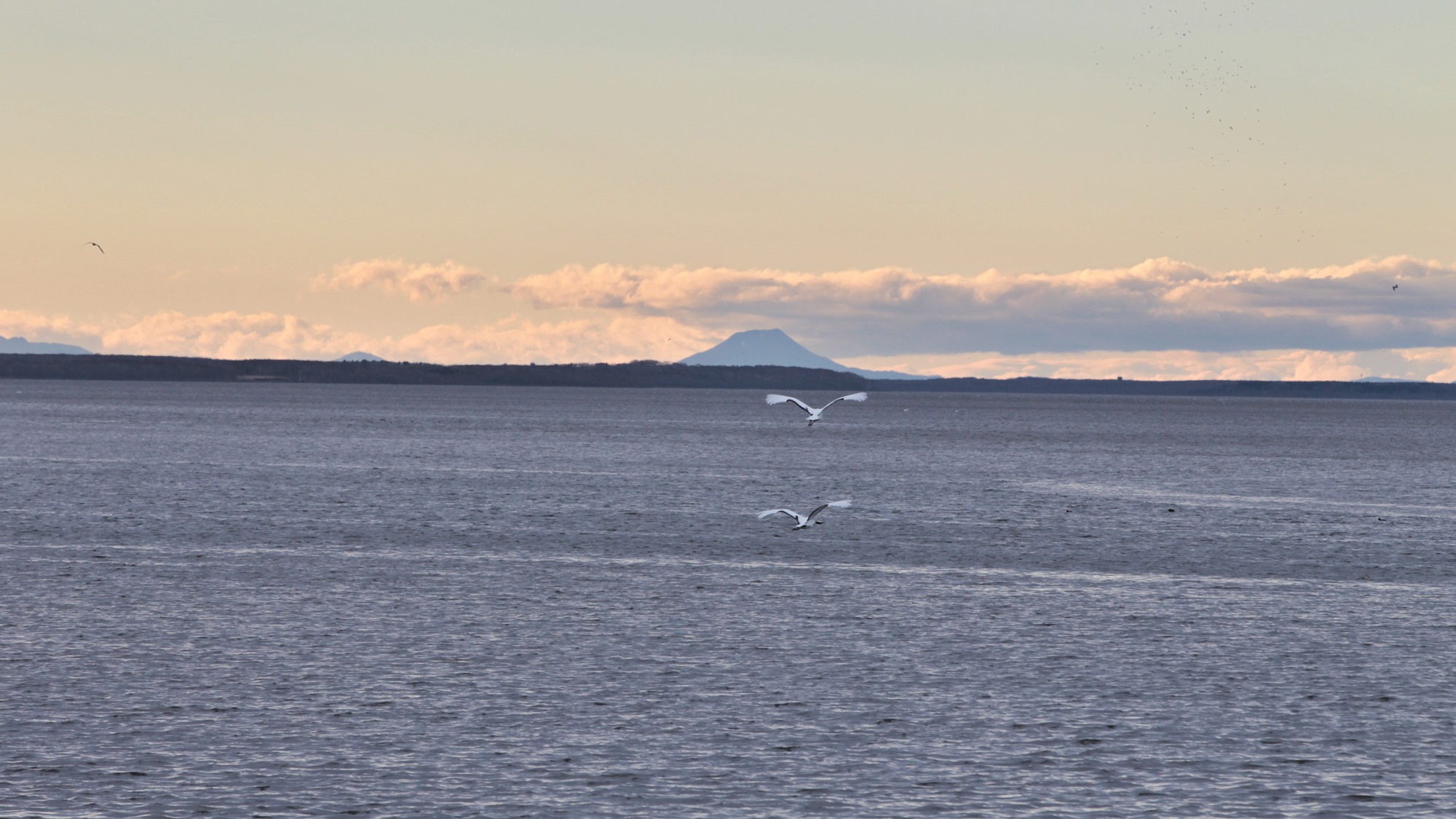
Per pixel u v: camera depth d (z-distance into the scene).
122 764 31.33
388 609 50.03
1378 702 37.62
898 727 34.88
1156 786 30.69
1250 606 52.78
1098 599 54.28
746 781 30.73
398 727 34.34
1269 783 30.89
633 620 48.62
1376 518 89.81
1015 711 36.50
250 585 55.22
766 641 45.00
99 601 50.72
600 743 33.28
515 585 56.19
